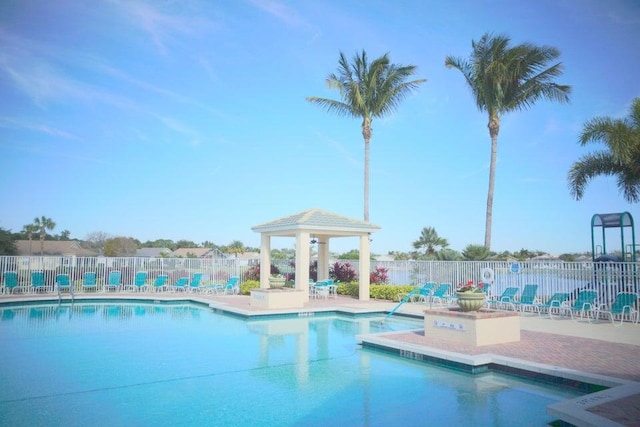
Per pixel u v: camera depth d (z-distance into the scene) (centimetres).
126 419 634
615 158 1778
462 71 2588
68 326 1487
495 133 2466
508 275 1827
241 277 2747
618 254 1917
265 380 833
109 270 2612
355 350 1103
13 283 2311
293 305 1827
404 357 1022
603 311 1478
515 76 2372
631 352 942
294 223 2034
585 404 593
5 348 1124
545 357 890
